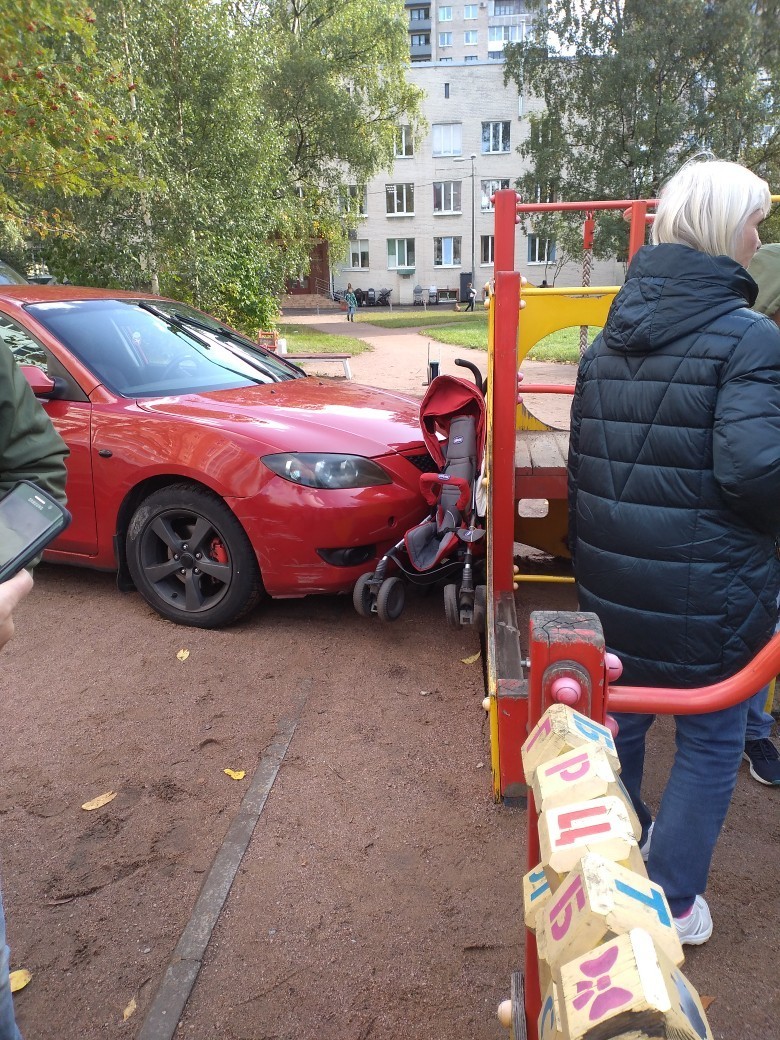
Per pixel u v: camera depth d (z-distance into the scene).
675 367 1.72
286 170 22.42
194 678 3.52
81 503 4.14
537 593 4.48
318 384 4.93
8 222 10.62
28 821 2.63
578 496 1.99
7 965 1.38
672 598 1.79
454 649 3.79
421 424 3.98
